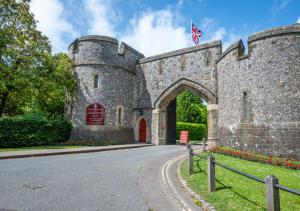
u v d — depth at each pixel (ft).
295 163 34.27
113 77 74.84
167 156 44.52
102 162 36.42
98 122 70.08
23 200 17.63
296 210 16.99
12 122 56.59
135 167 33.12
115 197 19.47
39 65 65.82
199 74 68.39
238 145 48.47
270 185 13.09
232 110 52.08
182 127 116.78
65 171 28.45
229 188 21.59
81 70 73.97
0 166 30.32
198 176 25.88
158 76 77.77
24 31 67.77
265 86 45.03
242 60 50.11
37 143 61.31
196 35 77.10
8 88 62.28
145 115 78.84
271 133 42.98
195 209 17.26
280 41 44.75
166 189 22.47
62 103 86.99
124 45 80.02
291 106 41.98
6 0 61.77
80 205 17.19
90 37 74.90
